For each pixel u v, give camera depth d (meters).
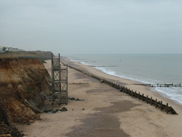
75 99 31.12
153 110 25.27
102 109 25.36
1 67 20.47
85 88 41.31
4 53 24.77
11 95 19.86
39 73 30.52
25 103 20.86
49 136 16.36
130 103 29.05
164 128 19.11
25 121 18.83
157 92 38.28
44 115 21.80
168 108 24.17
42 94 26.80
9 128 15.87
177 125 20.02
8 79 20.39
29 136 16.06
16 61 23.67
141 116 22.47
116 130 18.11
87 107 26.39
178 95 35.62
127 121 20.59
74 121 20.09
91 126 18.86
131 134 17.38
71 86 43.41
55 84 35.34
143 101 30.48
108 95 34.72
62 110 24.22
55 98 30.84
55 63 27.72
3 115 15.88
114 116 22.17
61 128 18.11
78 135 16.77
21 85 21.39
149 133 17.78
